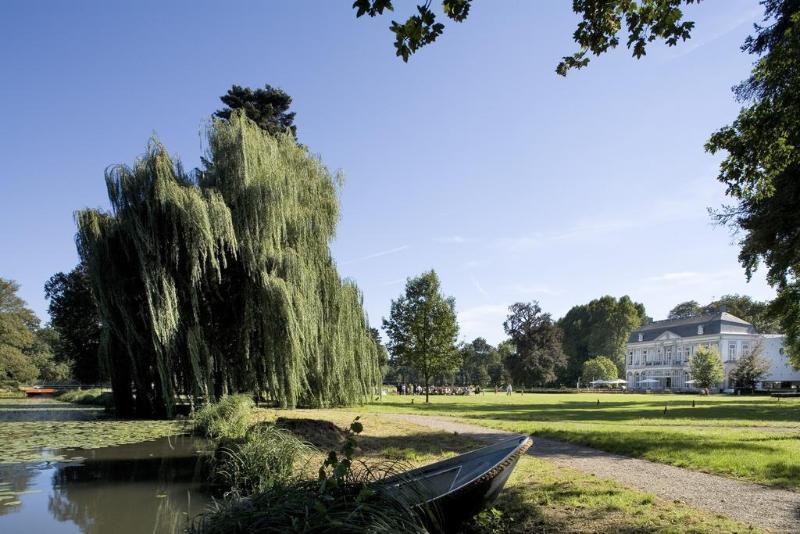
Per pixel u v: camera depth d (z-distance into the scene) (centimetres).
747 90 1727
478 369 11650
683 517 596
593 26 667
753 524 571
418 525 445
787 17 1681
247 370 2100
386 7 479
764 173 1151
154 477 1009
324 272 2300
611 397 5459
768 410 2647
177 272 1950
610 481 796
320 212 2338
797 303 2611
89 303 3553
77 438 1555
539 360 8869
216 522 451
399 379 10606
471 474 594
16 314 6812
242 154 2072
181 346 1950
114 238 2025
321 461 995
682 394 6612
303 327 2044
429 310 4306
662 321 10250
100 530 693
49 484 954
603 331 10575
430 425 1741
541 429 1552
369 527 390
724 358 8406
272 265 2059
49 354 7612
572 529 566
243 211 2047
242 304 2092
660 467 932
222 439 1334
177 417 2116
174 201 1883
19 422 2064
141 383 2117
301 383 2133
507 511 640
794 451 1052
